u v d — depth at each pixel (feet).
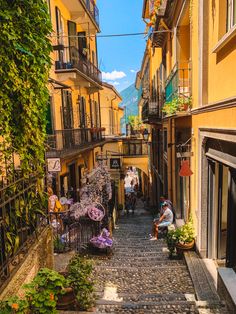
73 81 45.78
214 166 22.13
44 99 15.99
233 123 14.97
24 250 13.85
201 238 23.11
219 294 16.63
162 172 50.49
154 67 60.23
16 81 13.03
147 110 60.08
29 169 14.19
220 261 22.13
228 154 17.19
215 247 22.47
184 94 27.48
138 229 44.55
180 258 25.25
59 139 37.47
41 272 13.32
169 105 27.45
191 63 26.27
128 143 83.82
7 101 12.53
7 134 12.62
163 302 15.93
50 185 32.27
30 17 14.08
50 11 35.60
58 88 35.99
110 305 15.69
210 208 22.43
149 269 22.62
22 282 12.25
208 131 20.27
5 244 11.35
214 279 19.19
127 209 69.82
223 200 21.81
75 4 42.63
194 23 25.05
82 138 49.01
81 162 51.47
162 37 42.47
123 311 15.16
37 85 15.06
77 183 47.83
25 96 13.79
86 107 56.49
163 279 20.68
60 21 40.57
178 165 35.65
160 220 34.78
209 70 21.35
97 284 19.95
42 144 16.16
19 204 13.06
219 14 18.25
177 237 25.17
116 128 116.26
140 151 83.87
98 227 29.96
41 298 12.09
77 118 48.14
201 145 22.48
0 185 12.71
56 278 12.98
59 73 37.81
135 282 20.34
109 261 25.34
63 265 21.86
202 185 22.75
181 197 35.68
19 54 13.38
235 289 14.79
